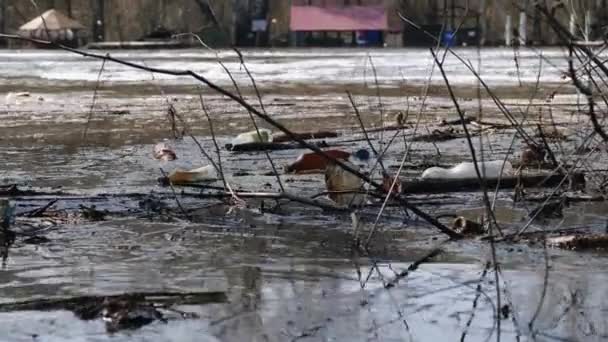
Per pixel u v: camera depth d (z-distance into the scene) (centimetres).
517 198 809
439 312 449
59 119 1781
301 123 1691
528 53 5338
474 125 1537
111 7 8825
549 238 638
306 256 585
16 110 2009
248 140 1255
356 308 457
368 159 1107
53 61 4981
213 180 950
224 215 740
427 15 7594
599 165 966
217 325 423
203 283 508
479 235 660
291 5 9044
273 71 3712
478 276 529
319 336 408
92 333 407
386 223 708
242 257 581
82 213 735
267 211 754
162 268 548
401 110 1955
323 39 8800
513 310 452
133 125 1653
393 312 447
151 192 859
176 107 2097
